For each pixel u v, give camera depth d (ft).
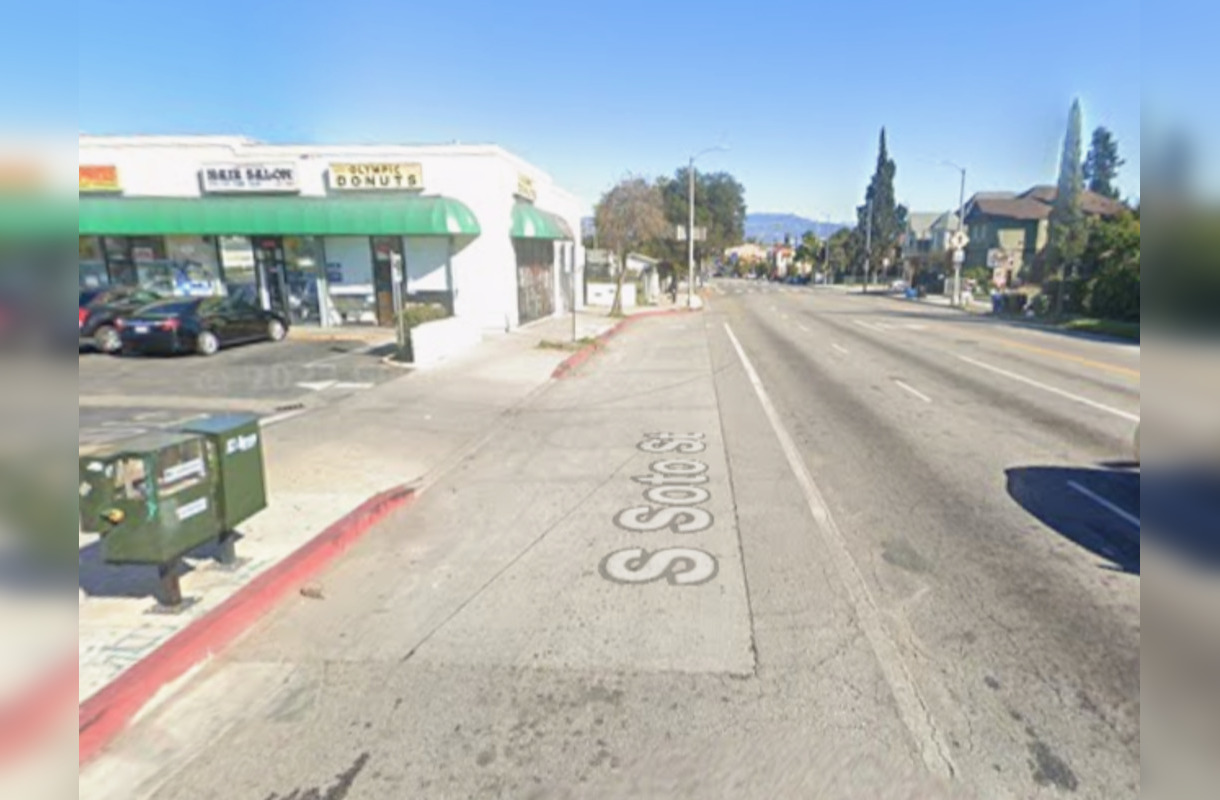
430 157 63.46
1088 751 9.92
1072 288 95.61
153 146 63.31
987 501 20.59
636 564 16.61
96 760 10.05
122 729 10.73
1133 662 12.07
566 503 21.17
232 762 10.05
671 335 75.20
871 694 11.34
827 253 326.85
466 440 29.01
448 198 62.69
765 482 22.72
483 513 20.45
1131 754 9.85
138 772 9.84
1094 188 219.61
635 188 124.57
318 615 14.39
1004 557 16.57
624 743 10.30
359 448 26.99
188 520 13.92
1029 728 10.44
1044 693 11.27
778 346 63.62
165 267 67.26
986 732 10.38
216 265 67.15
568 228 96.43
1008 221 200.34
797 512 19.84
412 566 16.83
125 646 12.56
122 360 48.96
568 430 30.81
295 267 66.95
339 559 17.31
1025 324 90.63
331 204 61.16
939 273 203.51
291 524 18.66
